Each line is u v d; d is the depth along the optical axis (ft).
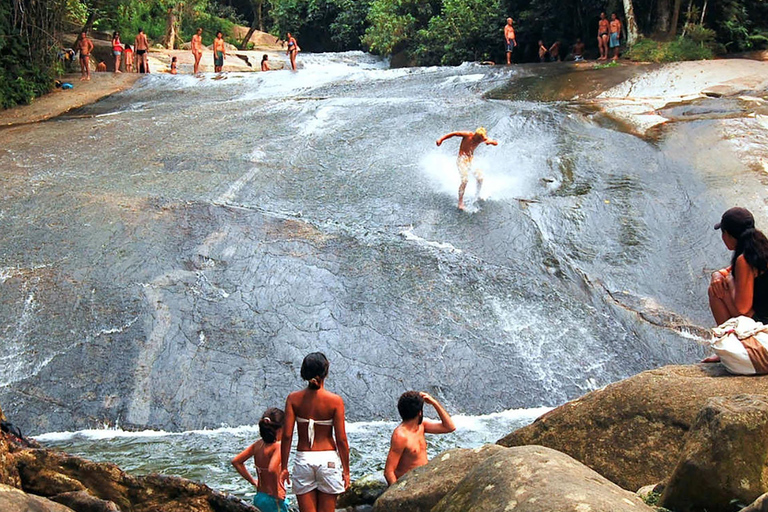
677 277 39.65
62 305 35.55
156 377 32.81
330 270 37.83
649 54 73.36
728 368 17.48
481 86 64.90
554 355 35.12
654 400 17.31
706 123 50.78
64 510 15.17
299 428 19.08
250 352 33.86
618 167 47.26
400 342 34.68
